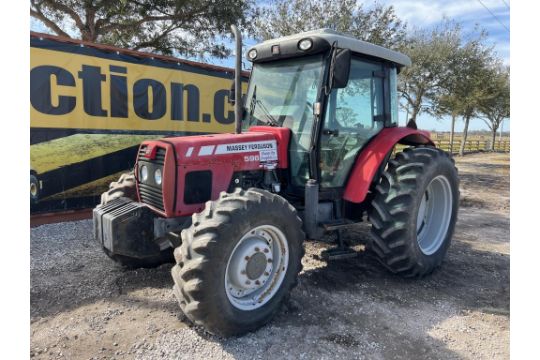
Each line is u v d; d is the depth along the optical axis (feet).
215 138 10.80
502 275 13.34
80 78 17.88
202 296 8.07
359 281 12.32
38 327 9.18
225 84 23.11
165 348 8.45
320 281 12.10
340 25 36.73
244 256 8.91
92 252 14.11
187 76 21.43
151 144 10.55
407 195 11.82
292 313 10.16
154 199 10.59
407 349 8.87
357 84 12.68
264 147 11.62
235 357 8.25
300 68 12.06
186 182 10.21
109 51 18.62
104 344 8.55
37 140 16.96
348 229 17.69
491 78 63.16
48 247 14.53
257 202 8.96
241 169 11.12
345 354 8.55
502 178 41.63
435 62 51.37
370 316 10.21
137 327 9.25
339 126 12.18
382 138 12.94
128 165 19.75
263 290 9.48
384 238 11.93
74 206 18.28
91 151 18.51
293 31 37.50
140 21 37.14
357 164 12.74
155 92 20.31
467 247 16.38
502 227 20.10
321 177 12.16
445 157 13.28
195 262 8.13
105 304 10.32
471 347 9.04
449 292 11.93
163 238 10.49
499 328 9.89
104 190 19.08
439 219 13.88
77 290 11.03
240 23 38.50
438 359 8.57
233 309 8.66
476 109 75.15
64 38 17.28
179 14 37.09
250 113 13.19
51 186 17.52
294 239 9.69
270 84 12.79
